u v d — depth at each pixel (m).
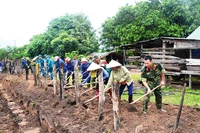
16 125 8.34
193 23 23.73
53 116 7.98
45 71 12.31
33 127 8.26
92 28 42.84
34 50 38.72
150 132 5.05
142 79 6.56
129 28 24.98
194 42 15.72
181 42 16.20
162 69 6.47
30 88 13.87
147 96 6.55
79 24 40.47
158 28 23.38
